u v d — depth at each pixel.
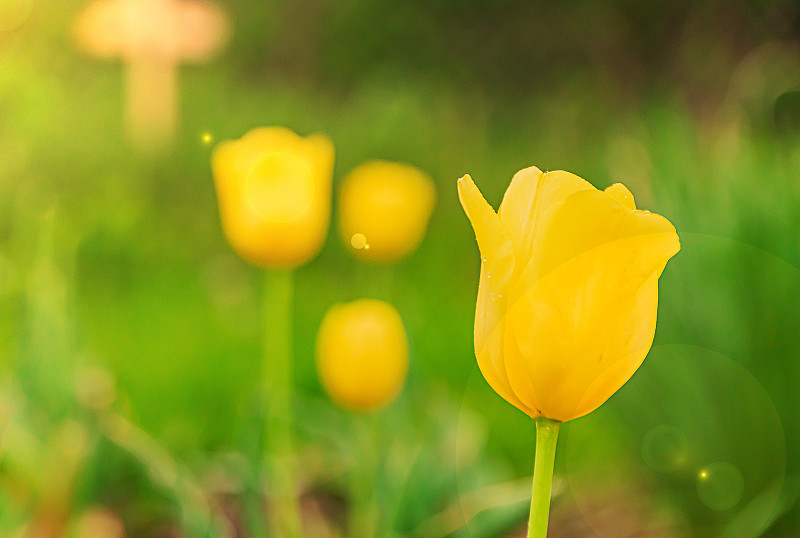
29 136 3.22
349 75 5.12
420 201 1.40
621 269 0.86
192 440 1.46
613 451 1.43
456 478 1.34
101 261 2.35
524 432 1.49
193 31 3.79
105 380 1.35
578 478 1.44
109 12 3.68
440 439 1.38
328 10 5.10
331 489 1.42
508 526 1.26
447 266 2.15
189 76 4.49
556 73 4.74
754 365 1.38
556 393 0.87
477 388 1.57
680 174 1.44
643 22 4.31
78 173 3.03
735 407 1.38
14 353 1.37
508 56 4.86
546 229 0.88
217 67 4.94
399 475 1.32
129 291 2.13
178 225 2.72
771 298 1.38
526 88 4.79
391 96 3.56
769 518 1.35
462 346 1.64
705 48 3.86
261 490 1.29
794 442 1.37
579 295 0.87
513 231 0.91
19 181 2.93
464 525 1.26
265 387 1.30
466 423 1.40
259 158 1.26
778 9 3.78
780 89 1.89
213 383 1.58
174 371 1.60
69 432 1.33
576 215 0.87
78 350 1.37
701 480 1.38
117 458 1.34
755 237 1.39
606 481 1.44
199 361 1.62
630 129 1.69
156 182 3.01
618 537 1.39
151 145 3.28
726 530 1.37
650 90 4.06
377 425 1.34
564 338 0.87
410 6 5.01
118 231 2.51
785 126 1.77
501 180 3.04
